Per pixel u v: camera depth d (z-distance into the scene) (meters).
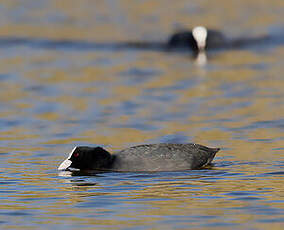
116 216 10.39
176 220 10.13
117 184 12.39
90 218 10.33
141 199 11.32
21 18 40.19
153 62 29.20
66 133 17.06
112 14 41.91
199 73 26.28
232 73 25.95
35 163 14.16
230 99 21.14
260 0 45.44
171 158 13.55
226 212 10.48
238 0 45.94
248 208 10.66
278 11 41.91
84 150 13.72
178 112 19.41
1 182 12.61
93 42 33.88
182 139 16.22
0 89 23.30
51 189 12.12
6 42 33.72
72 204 11.11
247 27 37.72
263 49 31.97
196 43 32.75
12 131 17.39
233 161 13.98
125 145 15.73
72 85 23.94
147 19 40.47
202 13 42.16
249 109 19.59
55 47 32.59
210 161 13.85
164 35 36.06
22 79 25.06
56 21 39.50
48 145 15.81
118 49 32.47
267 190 11.68
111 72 26.55
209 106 20.17
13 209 10.88
